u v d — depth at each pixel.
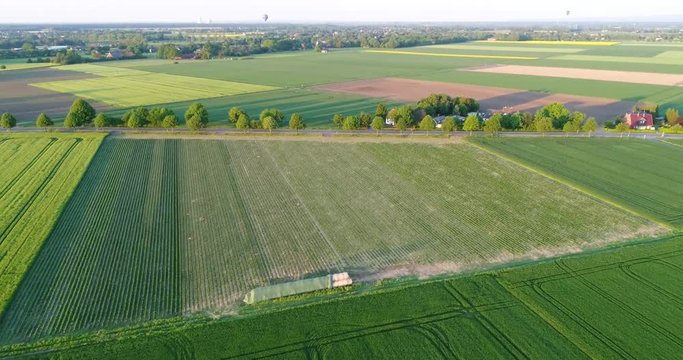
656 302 40.00
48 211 58.16
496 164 77.50
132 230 54.25
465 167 76.19
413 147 86.62
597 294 41.06
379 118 94.81
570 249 50.31
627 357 33.72
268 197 64.31
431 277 44.84
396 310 38.91
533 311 38.78
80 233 53.31
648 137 93.25
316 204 62.19
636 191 66.00
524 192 66.12
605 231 54.50
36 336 36.50
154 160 78.88
